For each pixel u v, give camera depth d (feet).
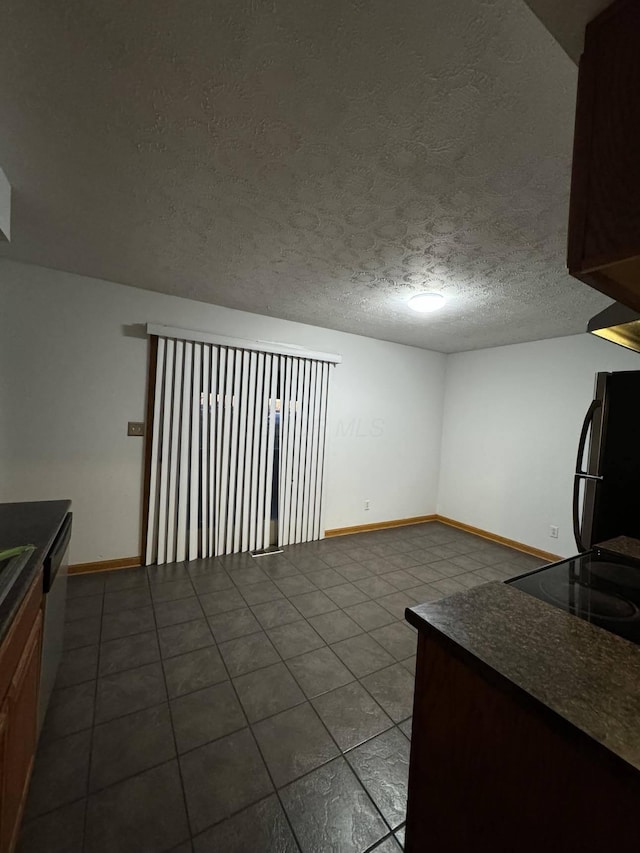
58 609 4.93
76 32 2.89
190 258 7.19
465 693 2.54
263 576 9.53
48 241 6.72
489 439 13.97
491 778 2.35
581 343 11.34
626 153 1.88
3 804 2.84
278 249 6.58
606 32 1.96
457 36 2.79
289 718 5.11
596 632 2.71
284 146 4.05
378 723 5.08
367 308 9.85
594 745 1.72
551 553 11.85
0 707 2.74
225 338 10.21
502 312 9.59
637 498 6.17
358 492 13.76
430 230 5.71
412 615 2.91
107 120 3.78
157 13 2.73
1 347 7.95
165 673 5.87
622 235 1.89
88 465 8.96
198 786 4.11
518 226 5.47
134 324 9.27
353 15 2.68
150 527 9.68
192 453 10.16
